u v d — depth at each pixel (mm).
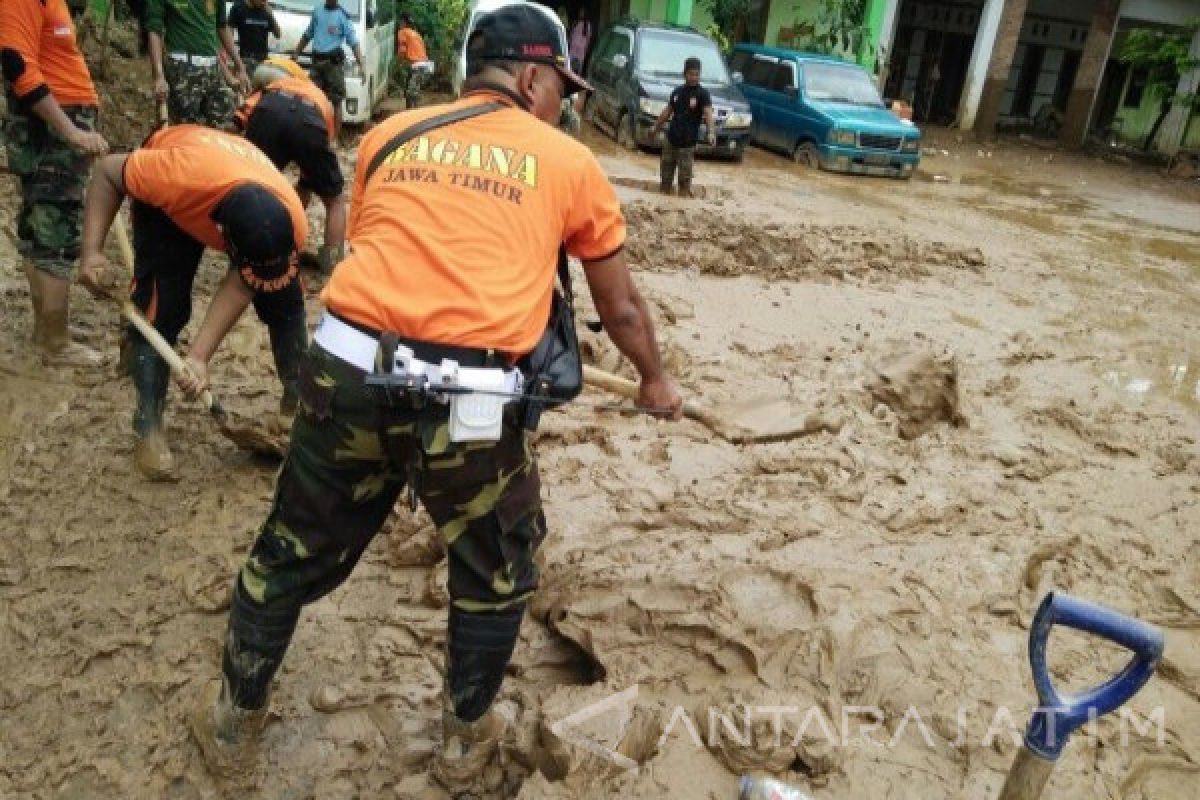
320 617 3260
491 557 2391
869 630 3072
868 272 8703
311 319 5785
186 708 2855
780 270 8258
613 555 3445
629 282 2479
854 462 4535
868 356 5988
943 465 4668
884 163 15938
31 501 3742
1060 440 5305
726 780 2582
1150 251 12164
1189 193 19656
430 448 2213
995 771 2623
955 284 8812
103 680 2945
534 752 2660
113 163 3652
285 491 2375
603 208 2391
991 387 5961
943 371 5305
